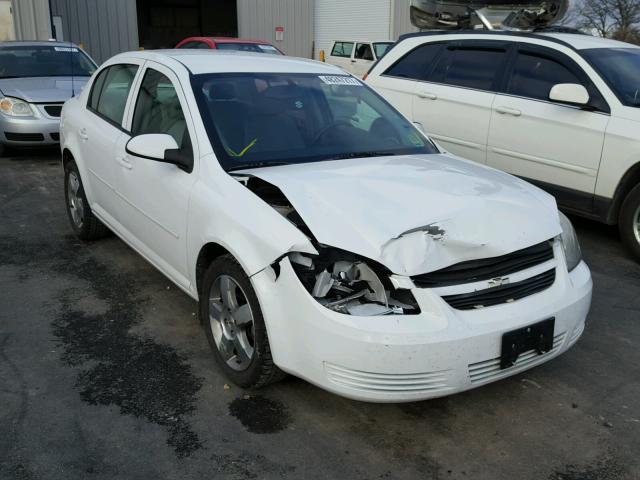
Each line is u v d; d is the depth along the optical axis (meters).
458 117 6.36
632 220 5.25
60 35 17.53
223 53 4.51
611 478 2.71
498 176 3.68
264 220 2.98
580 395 3.35
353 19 24.02
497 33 6.29
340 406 3.19
